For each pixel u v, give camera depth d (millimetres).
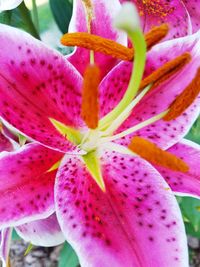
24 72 183
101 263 176
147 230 184
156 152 161
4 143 211
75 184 188
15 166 182
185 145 205
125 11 131
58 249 464
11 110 180
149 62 196
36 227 215
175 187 198
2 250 195
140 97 185
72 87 193
